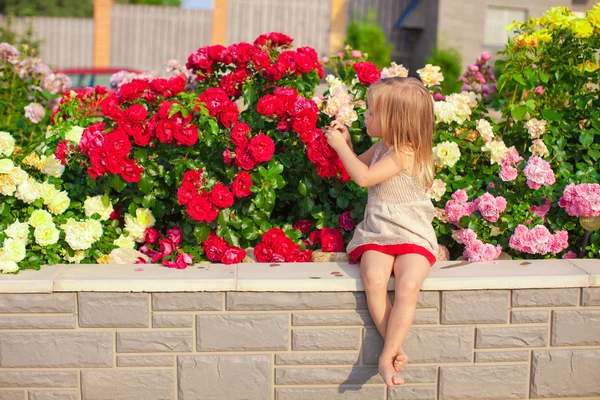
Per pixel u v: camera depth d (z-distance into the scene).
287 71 3.32
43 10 23.59
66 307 2.76
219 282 2.75
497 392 2.91
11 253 2.83
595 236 3.21
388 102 2.88
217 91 3.15
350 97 3.40
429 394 2.89
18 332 2.78
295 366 2.84
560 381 2.93
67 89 5.34
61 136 3.39
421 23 16.34
